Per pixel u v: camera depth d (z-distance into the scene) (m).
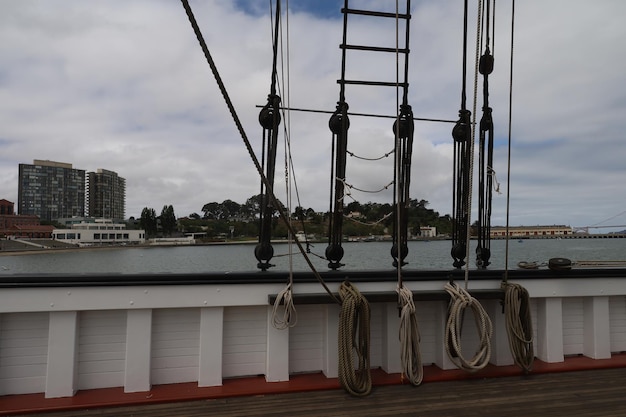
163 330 2.59
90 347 2.49
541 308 3.07
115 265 37.19
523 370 2.82
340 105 2.96
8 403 2.29
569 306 3.17
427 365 2.99
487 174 3.25
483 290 2.88
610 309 3.21
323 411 2.25
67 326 2.40
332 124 2.98
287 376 2.65
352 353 2.55
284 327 2.62
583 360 3.04
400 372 2.81
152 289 2.48
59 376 2.37
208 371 2.56
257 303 2.62
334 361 2.71
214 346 2.57
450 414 2.22
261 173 2.06
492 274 2.97
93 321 2.49
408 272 2.85
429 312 3.01
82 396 2.38
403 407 2.31
